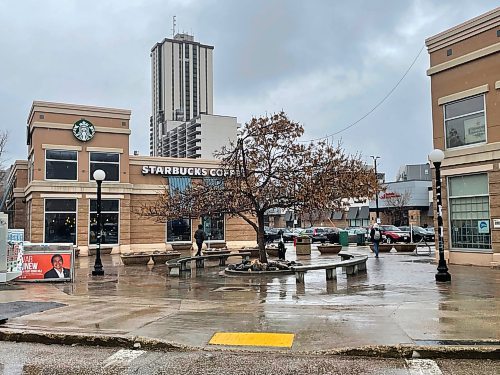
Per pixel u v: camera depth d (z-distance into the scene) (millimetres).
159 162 35312
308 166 18391
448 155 20328
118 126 33688
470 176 19781
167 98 180875
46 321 9133
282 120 19297
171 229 35312
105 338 7902
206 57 187875
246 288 14109
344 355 7102
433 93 21281
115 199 33031
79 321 9141
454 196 20344
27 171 37531
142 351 7527
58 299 12062
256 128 19203
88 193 32250
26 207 35500
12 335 8250
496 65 18906
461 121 20281
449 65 20500
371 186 19172
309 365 6633
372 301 11273
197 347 7473
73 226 31844
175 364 6770
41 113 31672
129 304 11180
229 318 9336
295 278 16406
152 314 9812
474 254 19391
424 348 6996
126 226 33219
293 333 8125
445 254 20547
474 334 7652
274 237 46344
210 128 126500
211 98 188250
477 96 19641
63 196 31625
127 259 23172
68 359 7098
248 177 18906
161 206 21391
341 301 11383
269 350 7281
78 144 32438
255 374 6273
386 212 65938
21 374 6375
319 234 45812
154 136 184875
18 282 15836
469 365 6566
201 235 24750
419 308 10031
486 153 18922
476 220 19484
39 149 31500
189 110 183125
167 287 14664
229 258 26969
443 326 8242
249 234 37750
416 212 62312
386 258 25047
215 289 14031
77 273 19406
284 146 19031
